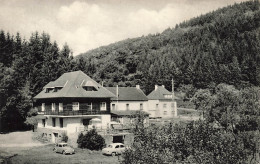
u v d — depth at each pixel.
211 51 148.62
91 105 50.50
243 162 15.10
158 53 183.88
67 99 48.50
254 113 27.05
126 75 114.62
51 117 51.84
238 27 177.12
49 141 47.97
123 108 66.25
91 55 181.50
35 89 72.25
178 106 101.31
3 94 54.97
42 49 84.94
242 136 19.14
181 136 15.08
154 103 79.31
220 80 110.12
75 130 48.38
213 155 14.66
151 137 15.54
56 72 77.56
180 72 131.12
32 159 35.09
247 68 102.12
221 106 27.95
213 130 15.59
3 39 84.81
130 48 184.75
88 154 38.56
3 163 32.91
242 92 30.05
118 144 38.50
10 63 83.44
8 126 58.44
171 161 14.60
